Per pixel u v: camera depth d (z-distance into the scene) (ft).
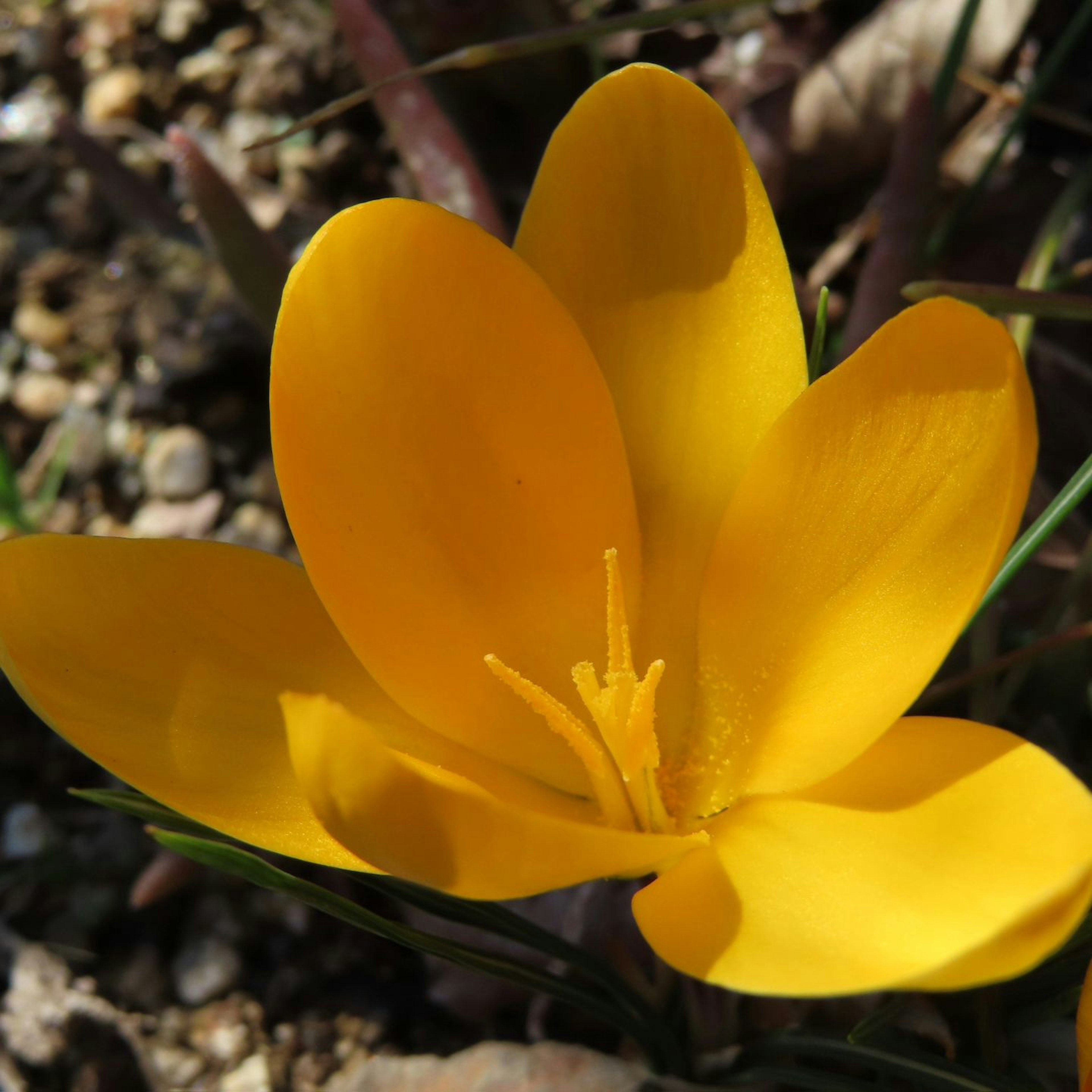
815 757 0.73
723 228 0.76
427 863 0.70
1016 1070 0.80
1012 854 0.70
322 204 1.03
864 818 0.72
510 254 0.74
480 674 0.77
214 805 0.74
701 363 0.77
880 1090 0.77
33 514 0.97
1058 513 0.78
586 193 0.76
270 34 1.10
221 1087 0.86
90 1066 0.86
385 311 0.75
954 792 0.71
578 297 0.77
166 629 0.75
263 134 1.05
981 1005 0.78
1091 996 0.73
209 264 0.99
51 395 0.99
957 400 0.72
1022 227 0.95
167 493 0.97
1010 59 0.95
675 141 0.76
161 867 0.85
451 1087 0.82
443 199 0.89
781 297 0.76
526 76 0.97
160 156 1.07
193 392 0.98
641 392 0.77
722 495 0.77
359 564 0.75
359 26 0.90
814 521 0.75
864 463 0.74
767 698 0.76
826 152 0.96
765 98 0.94
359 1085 0.83
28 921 0.89
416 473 0.76
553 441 0.76
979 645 0.83
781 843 0.73
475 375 0.76
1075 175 0.95
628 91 0.75
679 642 0.77
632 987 0.79
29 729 0.92
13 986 0.87
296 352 0.73
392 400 0.75
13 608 0.74
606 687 0.78
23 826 0.91
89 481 0.98
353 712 0.76
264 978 0.88
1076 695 0.85
